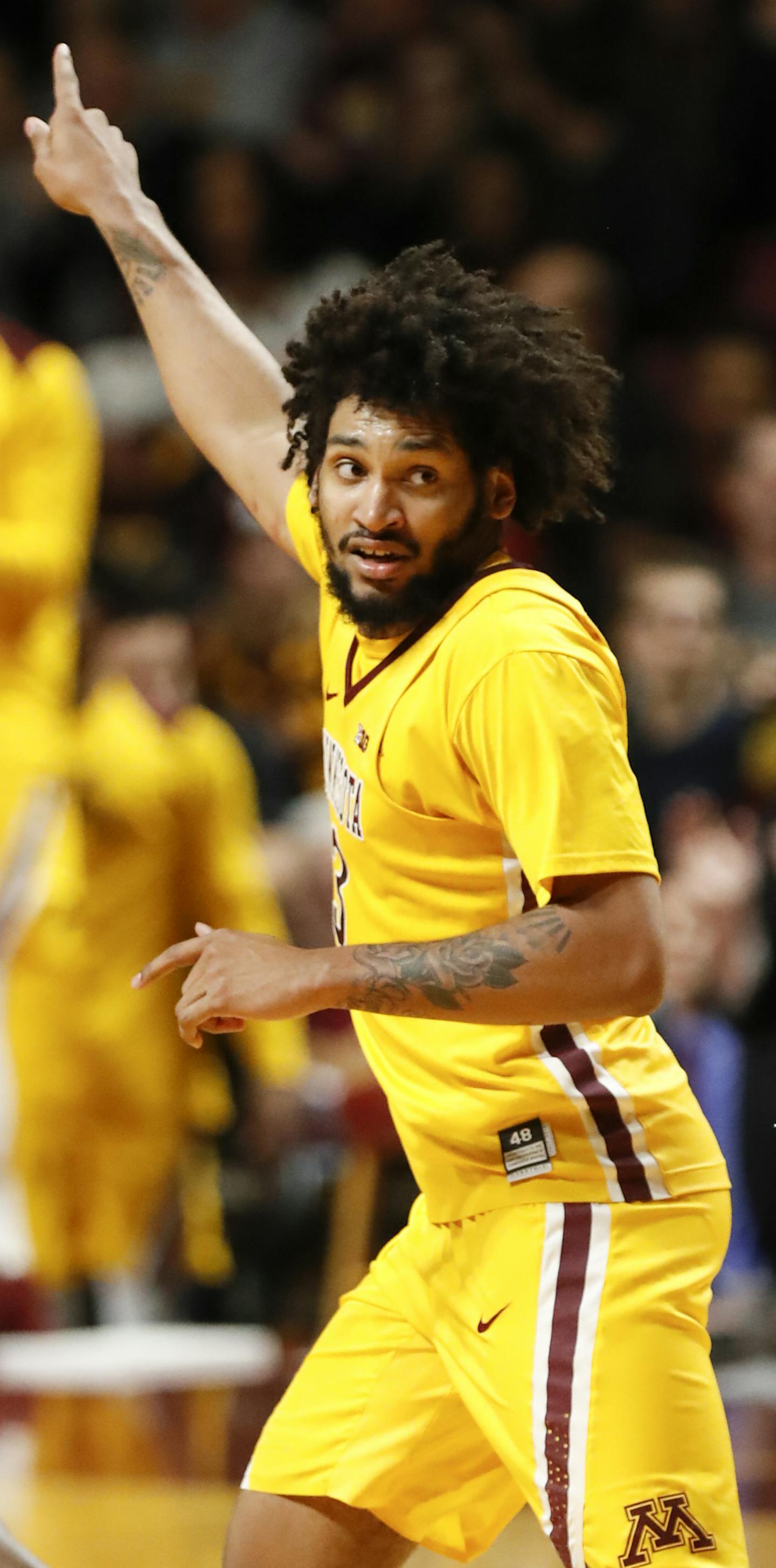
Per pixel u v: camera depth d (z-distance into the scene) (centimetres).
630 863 734
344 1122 1914
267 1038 1939
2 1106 1897
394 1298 862
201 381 1000
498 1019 741
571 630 761
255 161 2800
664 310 2877
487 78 2911
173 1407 1719
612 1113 785
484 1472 870
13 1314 1927
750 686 2086
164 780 1928
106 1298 1994
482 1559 1293
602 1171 785
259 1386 1808
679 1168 793
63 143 1031
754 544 2386
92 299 2822
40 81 3059
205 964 761
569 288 2639
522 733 739
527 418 783
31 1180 1919
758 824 1911
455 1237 820
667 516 2575
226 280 2730
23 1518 1351
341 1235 1908
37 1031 1902
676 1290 776
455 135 2856
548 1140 787
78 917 1912
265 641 2205
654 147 2905
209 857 1966
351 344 775
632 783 749
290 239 2825
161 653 1962
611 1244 779
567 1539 768
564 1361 770
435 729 771
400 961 745
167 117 2986
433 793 781
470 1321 805
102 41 2992
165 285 1017
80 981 1919
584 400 806
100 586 1964
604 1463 761
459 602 784
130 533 2344
